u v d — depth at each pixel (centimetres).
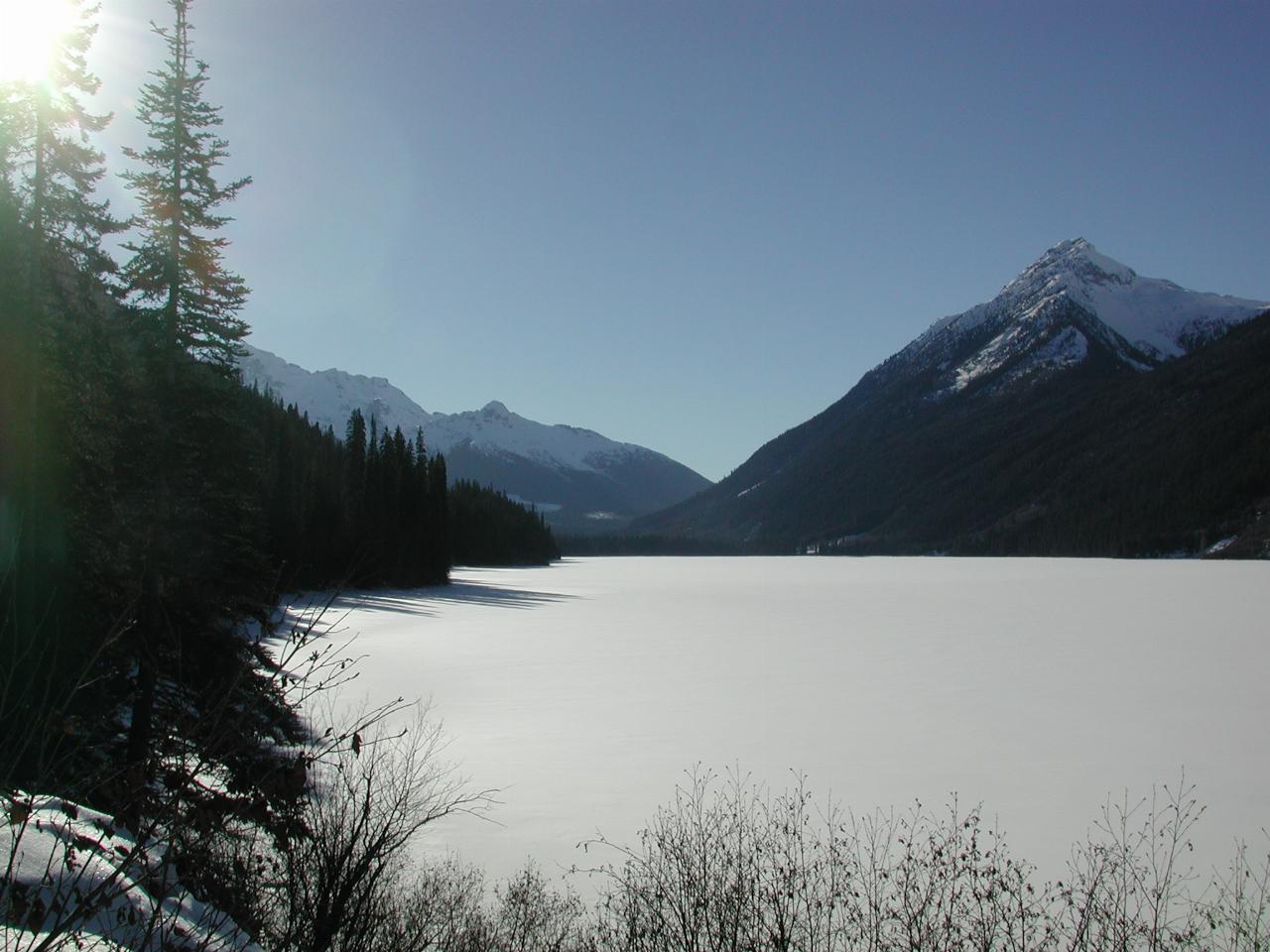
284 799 412
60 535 1188
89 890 412
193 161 1595
